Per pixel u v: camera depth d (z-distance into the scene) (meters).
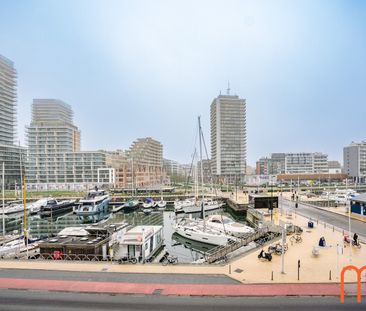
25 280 17.73
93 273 18.91
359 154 164.50
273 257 22.61
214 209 70.88
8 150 136.38
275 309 13.63
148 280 17.59
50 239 31.33
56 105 192.75
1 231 52.81
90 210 70.75
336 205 57.25
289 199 68.81
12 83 161.38
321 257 22.61
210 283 17.06
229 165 171.75
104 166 145.88
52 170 142.00
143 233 30.09
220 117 173.12
